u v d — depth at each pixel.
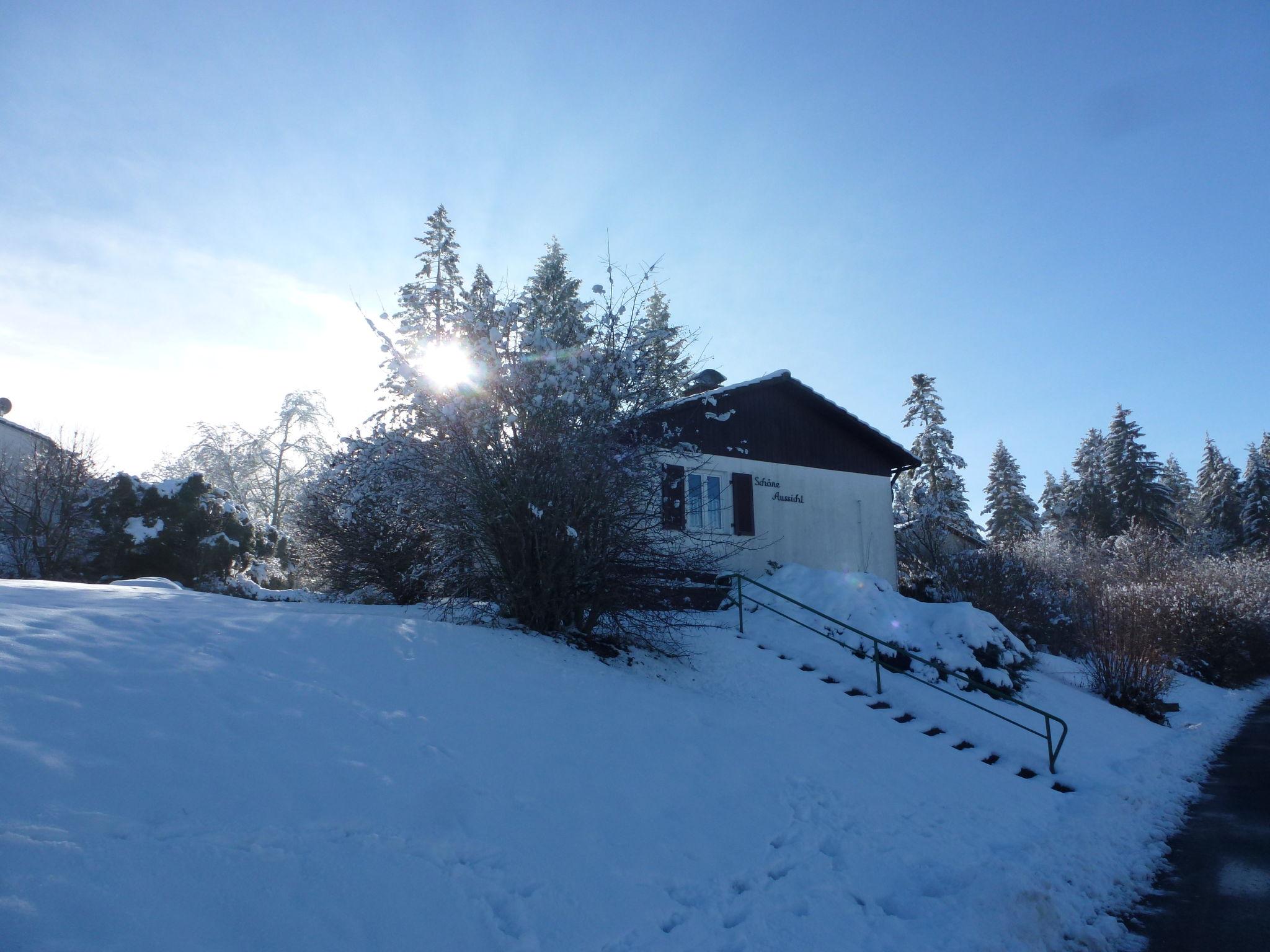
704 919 4.69
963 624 13.84
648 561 9.28
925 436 39.81
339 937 3.36
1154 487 53.19
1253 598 27.89
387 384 9.20
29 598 5.52
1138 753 11.72
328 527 13.34
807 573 15.60
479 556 9.11
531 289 9.94
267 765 4.24
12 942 2.62
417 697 5.84
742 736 7.93
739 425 17.25
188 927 3.04
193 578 15.32
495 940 3.78
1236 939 5.25
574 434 8.91
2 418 16.86
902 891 5.74
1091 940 5.23
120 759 3.78
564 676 7.56
